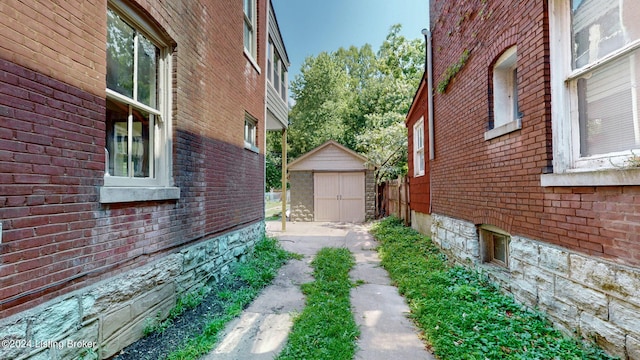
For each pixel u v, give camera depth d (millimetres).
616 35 2133
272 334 2795
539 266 2766
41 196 1813
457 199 4793
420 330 2842
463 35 4574
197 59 3740
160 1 2930
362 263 5402
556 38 2605
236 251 5004
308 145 25641
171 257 3148
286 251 6234
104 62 2322
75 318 2025
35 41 1795
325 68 26641
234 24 5027
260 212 6504
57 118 1923
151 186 2979
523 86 3018
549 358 2131
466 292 3355
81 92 2109
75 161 2051
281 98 8867
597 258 2162
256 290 3977
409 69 21031
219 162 4387
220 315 3160
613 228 2041
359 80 29594
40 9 1825
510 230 3258
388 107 19734
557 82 2598
